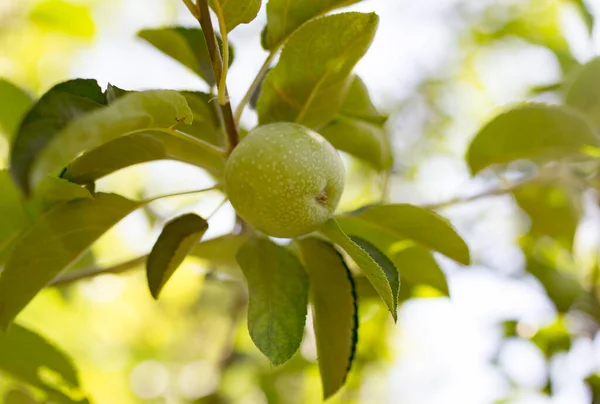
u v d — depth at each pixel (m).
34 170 0.46
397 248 0.67
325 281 0.60
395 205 0.60
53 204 0.57
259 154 0.54
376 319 0.91
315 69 0.58
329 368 0.60
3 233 0.62
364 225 0.66
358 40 0.57
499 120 0.69
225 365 1.02
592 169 0.83
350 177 1.02
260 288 0.59
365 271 0.54
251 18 0.54
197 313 1.27
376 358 0.93
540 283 0.87
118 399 1.26
